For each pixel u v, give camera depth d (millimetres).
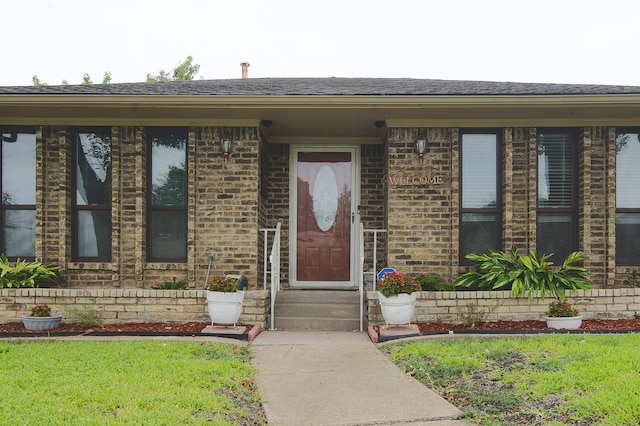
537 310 8336
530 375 5316
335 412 4734
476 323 8062
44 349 6625
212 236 9438
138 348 6648
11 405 4551
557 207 9477
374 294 8453
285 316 8977
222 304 7699
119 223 9391
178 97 8625
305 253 10797
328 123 9805
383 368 6121
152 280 9438
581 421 4273
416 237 9398
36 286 9031
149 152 9602
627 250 9422
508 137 9312
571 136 9500
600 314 8328
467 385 5301
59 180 9352
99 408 4547
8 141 9594
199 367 5770
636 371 5258
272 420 4555
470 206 9523
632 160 9508
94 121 9398
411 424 4457
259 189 9672
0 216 9523
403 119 9391
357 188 10836
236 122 9453
